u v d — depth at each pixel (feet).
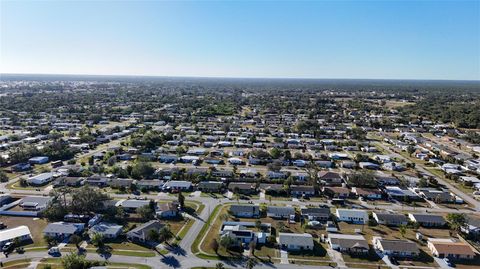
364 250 268.00
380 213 331.77
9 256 255.70
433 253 270.46
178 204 348.59
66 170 449.48
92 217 319.88
